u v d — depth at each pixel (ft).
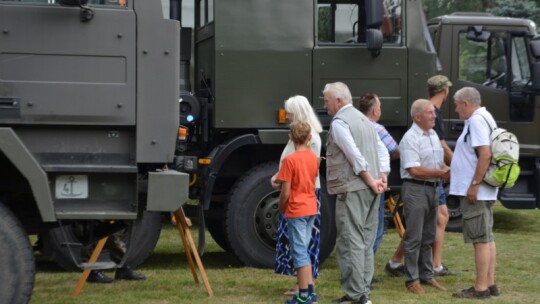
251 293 52.85
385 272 60.34
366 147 48.93
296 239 48.42
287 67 60.95
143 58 41.70
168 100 42.04
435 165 53.52
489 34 85.10
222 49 60.39
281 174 48.16
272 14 60.80
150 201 41.96
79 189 41.16
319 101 61.26
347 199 48.65
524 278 59.57
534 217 96.17
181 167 60.23
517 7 132.36
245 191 59.57
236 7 60.49
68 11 40.78
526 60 85.40
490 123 51.78
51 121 40.78
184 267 62.08
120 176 41.52
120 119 41.47
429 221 55.06
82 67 41.06
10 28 40.32
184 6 67.21
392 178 62.23
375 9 59.26
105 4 41.39
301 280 48.55
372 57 61.67
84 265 43.21
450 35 84.89
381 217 56.24
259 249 60.03
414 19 62.39
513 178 51.24
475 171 51.65
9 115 40.34
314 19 61.21
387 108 61.87
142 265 62.80
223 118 60.44
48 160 41.06
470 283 57.31
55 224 45.50
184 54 66.28
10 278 40.06
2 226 40.09
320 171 60.90
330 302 50.39
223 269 61.21
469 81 84.89
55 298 50.57
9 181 43.14
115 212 41.27
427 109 53.26
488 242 52.54
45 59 40.63
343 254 49.08
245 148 61.77
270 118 60.90
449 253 69.46
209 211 63.00
